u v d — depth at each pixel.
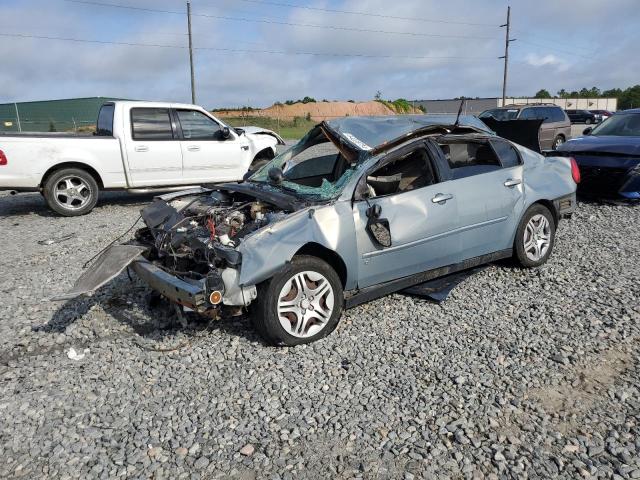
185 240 4.37
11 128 35.69
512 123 7.36
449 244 4.95
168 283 4.07
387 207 4.54
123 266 4.37
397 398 3.51
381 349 4.16
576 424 3.22
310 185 5.65
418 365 3.92
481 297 5.11
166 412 3.42
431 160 4.89
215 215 4.64
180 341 4.37
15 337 4.55
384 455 2.98
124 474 2.87
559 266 5.90
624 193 8.90
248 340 4.35
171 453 3.03
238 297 3.94
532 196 5.56
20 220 9.34
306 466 2.91
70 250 7.20
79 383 3.80
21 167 8.91
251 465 2.92
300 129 36.84
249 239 4.00
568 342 4.21
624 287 5.29
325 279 4.25
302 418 3.32
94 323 4.76
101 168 9.53
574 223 7.97
